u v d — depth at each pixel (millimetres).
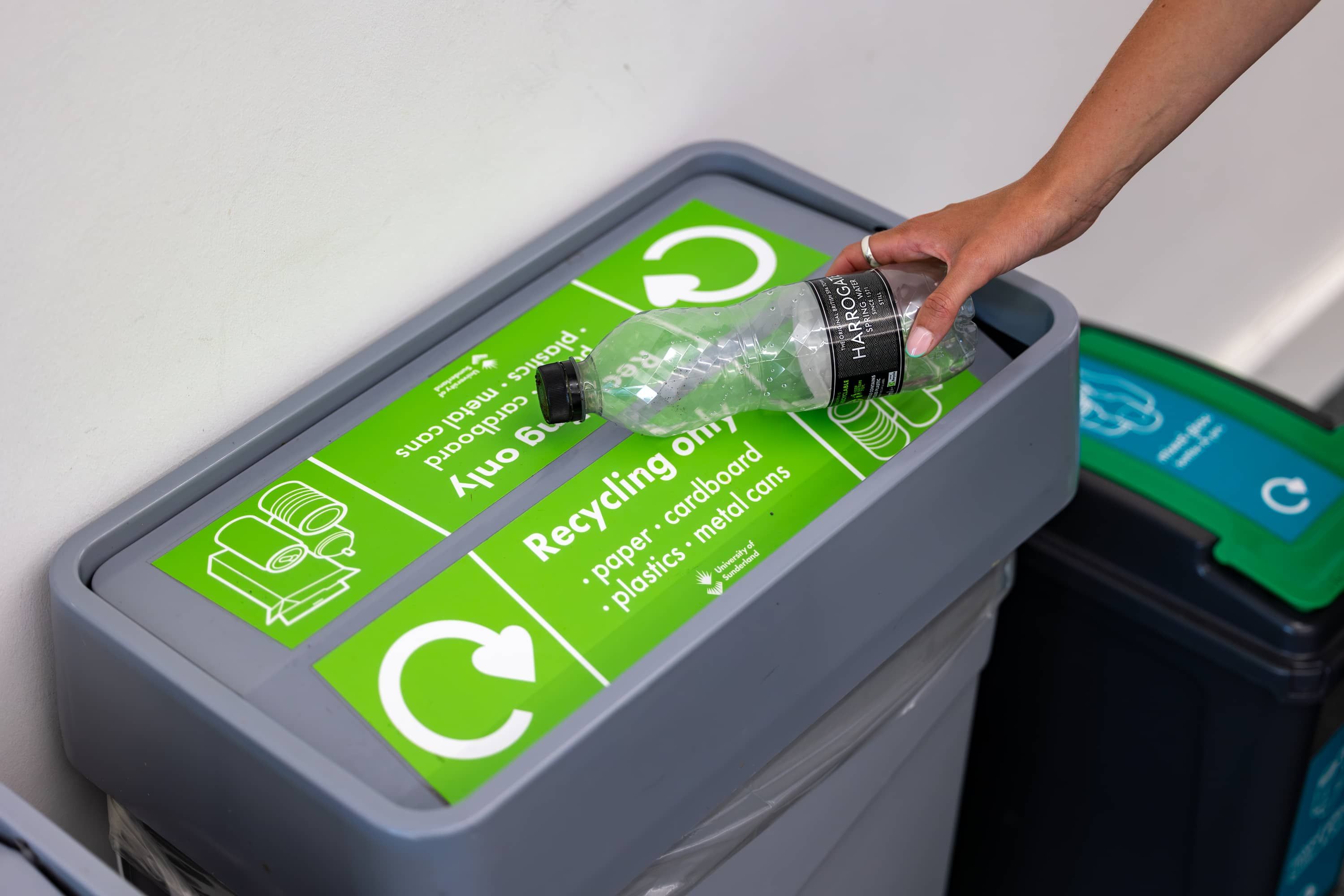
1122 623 1124
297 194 812
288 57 763
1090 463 1118
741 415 839
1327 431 1129
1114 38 1456
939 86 1287
